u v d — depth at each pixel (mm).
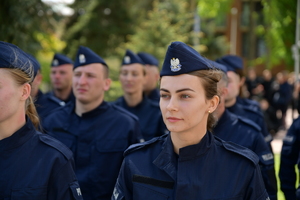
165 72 2012
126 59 5266
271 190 3320
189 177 2035
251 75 15688
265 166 3342
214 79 2059
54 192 2164
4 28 7461
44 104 5250
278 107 13492
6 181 2094
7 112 2057
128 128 3758
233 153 2133
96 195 3482
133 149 2227
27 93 2158
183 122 1974
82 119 3789
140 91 5309
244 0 29422
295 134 3570
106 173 3555
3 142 2133
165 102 2020
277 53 15289
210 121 2262
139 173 2115
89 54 3791
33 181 2105
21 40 7648
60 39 21406
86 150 3637
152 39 16797
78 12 21500
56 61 5938
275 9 13094
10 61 2047
